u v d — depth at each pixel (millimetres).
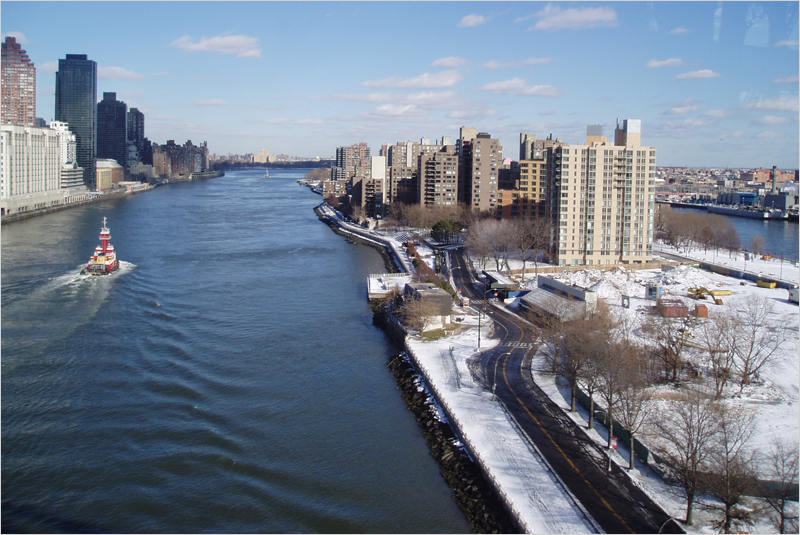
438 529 103438
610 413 118625
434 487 115375
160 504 111062
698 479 97625
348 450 128250
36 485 116500
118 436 132875
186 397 151375
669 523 96625
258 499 112250
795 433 121812
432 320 197625
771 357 162125
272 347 186625
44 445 129500
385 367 173125
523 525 96938
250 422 139500
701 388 143000
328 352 183750
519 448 120688
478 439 124438
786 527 94062
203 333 198125
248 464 123000
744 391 143000
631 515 98938
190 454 126125
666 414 128875
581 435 126000
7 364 169125
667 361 152750
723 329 162250
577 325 151875
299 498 112500
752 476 98562
